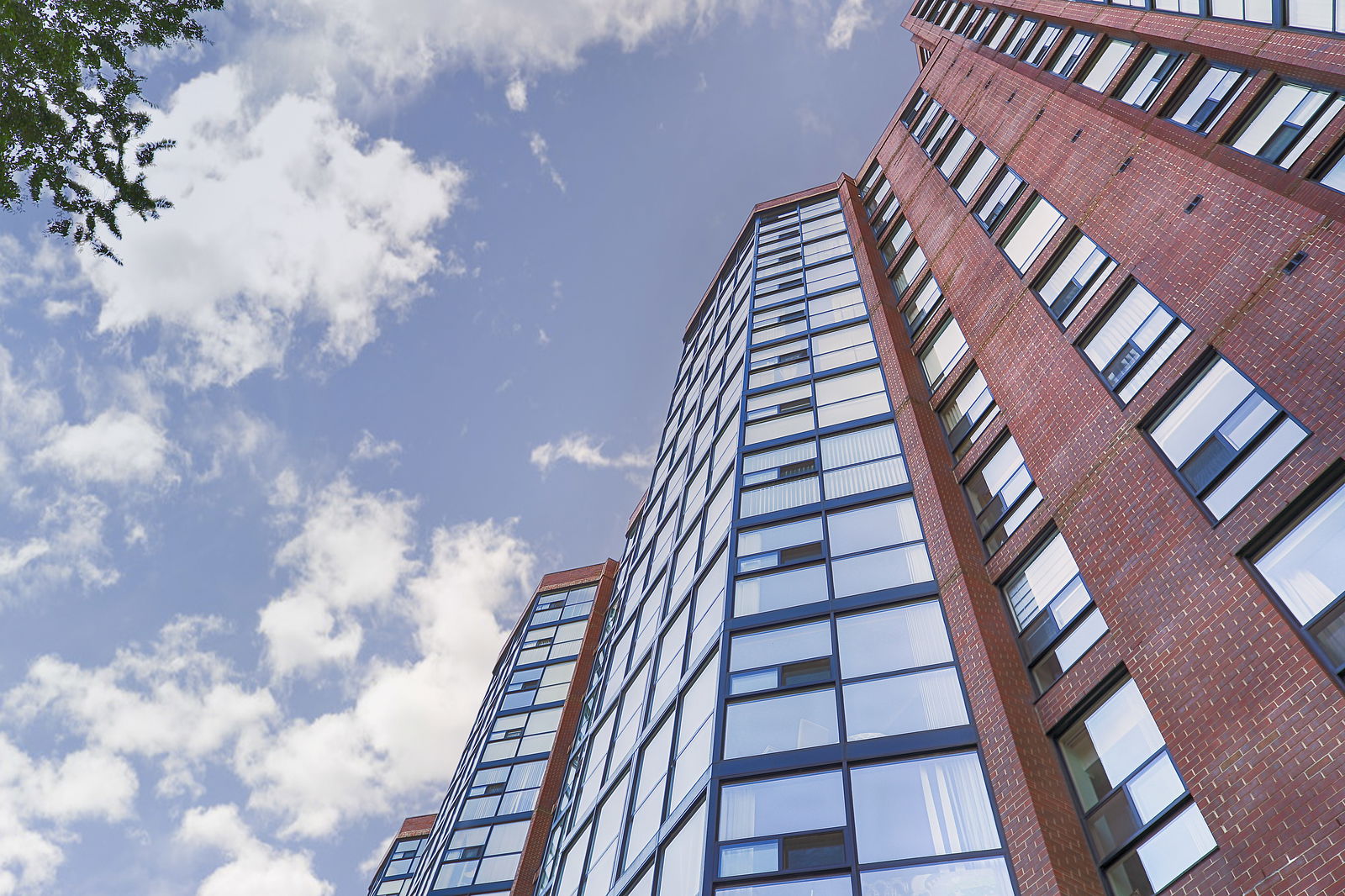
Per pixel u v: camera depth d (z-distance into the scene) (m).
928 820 12.84
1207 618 12.02
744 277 41.22
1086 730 13.28
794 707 15.71
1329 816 9.28
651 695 21.53
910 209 33.38
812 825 13.45
